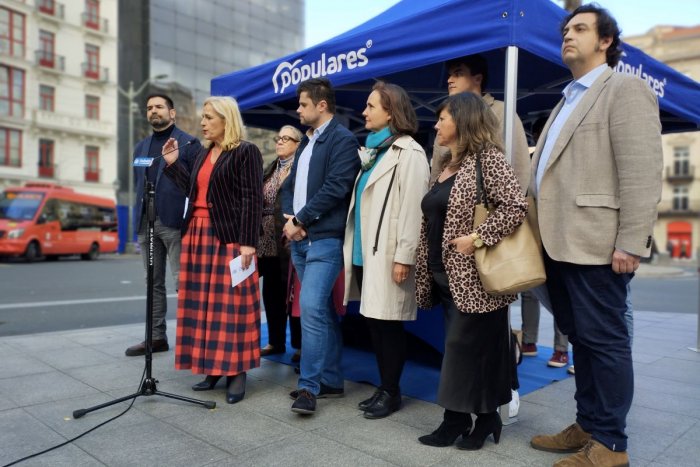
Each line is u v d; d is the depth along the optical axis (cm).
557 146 244
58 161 3441
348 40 347
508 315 265
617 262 224
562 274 247
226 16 4366
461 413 264
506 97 281
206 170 337
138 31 3825
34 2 3281
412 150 297
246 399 337
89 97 3612
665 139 4419
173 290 1071
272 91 412
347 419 302
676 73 398
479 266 241
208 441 268
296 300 404
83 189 3550
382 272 295
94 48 3625
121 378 381
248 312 333
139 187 455
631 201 222
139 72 3831
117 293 992
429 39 304
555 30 300
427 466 241
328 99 325
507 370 265
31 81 3309
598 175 234
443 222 266
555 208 244
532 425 296
